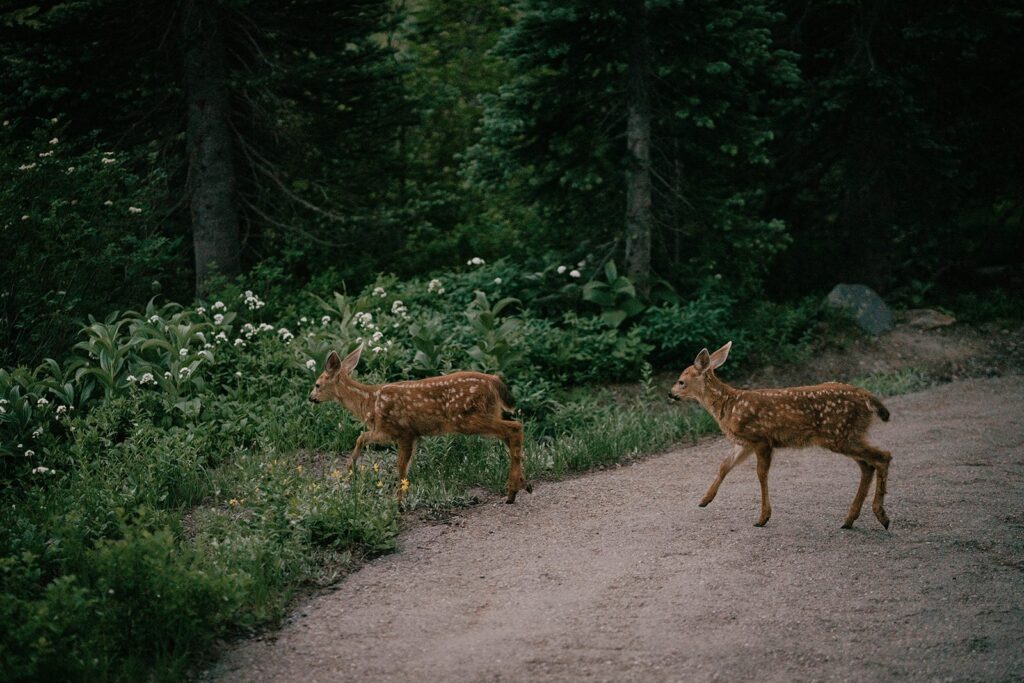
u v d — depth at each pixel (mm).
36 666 4594
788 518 7039
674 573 6070
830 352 13641
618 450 9391
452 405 7488
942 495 7504
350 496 7074
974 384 12461
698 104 12305
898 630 5234
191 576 5336
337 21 13586
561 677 4832
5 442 8180
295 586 6055
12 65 12336
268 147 14375
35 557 5867
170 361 9703
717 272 13680
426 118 16625
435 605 5793
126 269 11266
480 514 7438
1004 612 5418
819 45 15617
